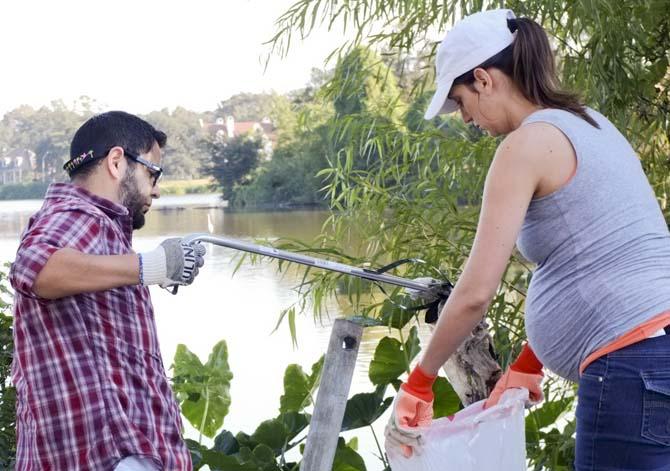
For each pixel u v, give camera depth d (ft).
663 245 7.47
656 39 13.98
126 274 7.80
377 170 14.66
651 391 7.16
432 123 14.83
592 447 7.47
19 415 8.21
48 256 7.70
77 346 7.95
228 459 13.10
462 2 13.64
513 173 7.34
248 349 26.11
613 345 7.26
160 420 8.20
